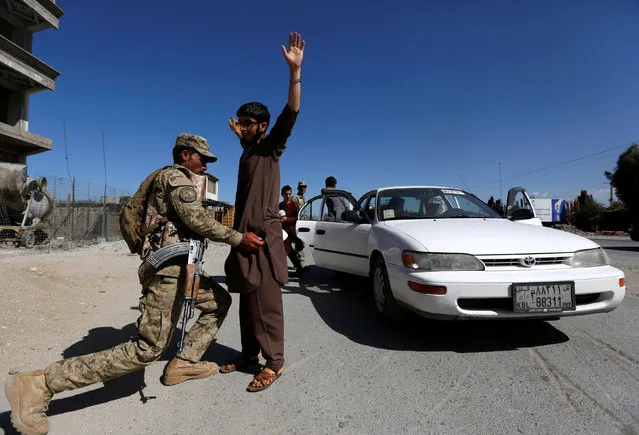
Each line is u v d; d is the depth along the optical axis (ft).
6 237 44.14
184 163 8.42
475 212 15.64
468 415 7.29
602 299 10.22
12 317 12.25
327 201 20.40
